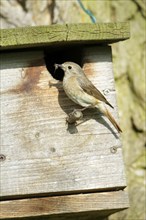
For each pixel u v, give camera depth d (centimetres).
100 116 1068
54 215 1048
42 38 1023
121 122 1397
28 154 1036
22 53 1066
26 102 1054
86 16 1419
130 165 1381
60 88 1069
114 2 1457
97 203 1032
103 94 1078
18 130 1045
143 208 1320
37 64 1068
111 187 1038
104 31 1040
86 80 1056
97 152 1049
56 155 1041
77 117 1027
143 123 1398
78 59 1154
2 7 1411
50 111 1055
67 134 1051
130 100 1420
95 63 1085
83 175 1038
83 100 1050
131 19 1462
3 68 1060
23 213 1017
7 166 1030
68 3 1420
